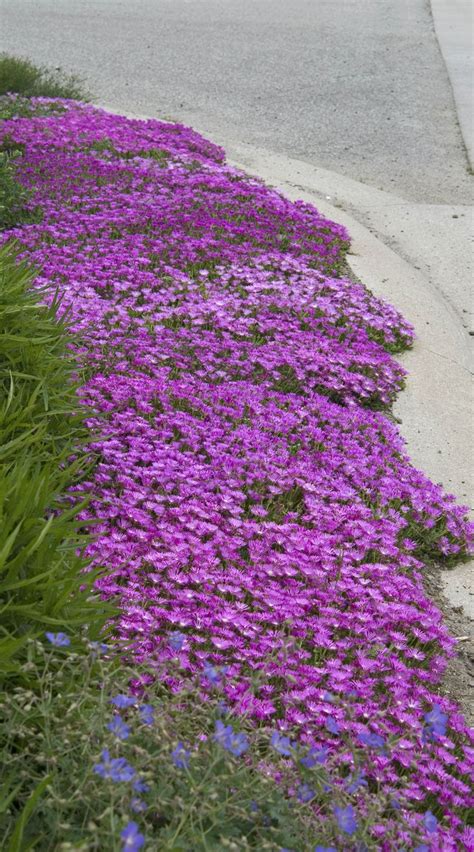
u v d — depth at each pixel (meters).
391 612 3.98
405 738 3.16
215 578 3.92
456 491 5.32
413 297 7.95
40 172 9.29
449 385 6.62
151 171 9.57
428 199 10.72
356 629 3.80
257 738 2.66
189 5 22.81
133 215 8.24
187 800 2.29
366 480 5.04
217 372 5.80
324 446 5.28
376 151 12.45
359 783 2.61
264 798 2.43
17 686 2.61
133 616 3.50
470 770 3.16
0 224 7.97
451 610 4.38
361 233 9.28
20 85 12.78
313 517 4.59
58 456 3.93
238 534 4.32
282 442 5.14
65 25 19.92
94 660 2.61
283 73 16.36
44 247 7.41
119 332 6.07
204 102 14.45
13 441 3.61
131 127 11.36
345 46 18.41
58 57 17.03
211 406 5.39
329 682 3.45
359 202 10.42
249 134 12.91
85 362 5.53
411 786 2.95
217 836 2.30
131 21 20.58
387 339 7.02
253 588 3.95
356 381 6.08
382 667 3.62
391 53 17.89
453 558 4.81
